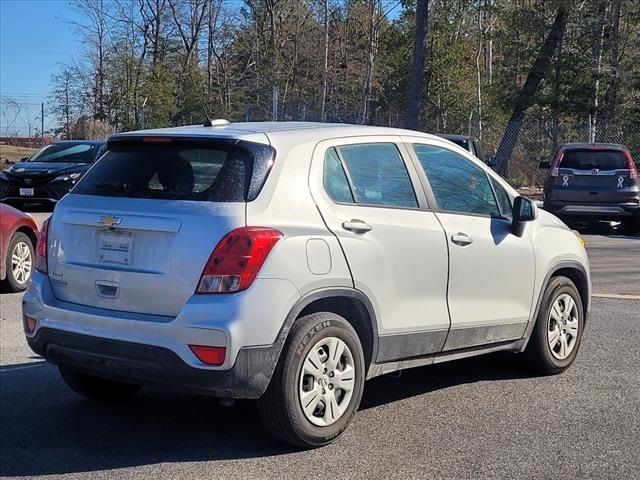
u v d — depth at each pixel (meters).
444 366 6.64
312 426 4.59
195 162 4.68
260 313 4.26
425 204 5.38
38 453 4.69
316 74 48.06
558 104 28.38
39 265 5.01
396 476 4.34
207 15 47.41
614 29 29.09
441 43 32.53
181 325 4.23
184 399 5.73
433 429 5.09
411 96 25.14
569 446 4.80
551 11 29.62
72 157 18.16
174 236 4.38
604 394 5.85
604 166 15.38
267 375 4.33
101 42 43.81
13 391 5.86
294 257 4.42
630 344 7.30
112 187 4.82
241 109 42.09
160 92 38.62
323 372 4.62
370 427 5.11
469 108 32.91
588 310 6.75
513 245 5.90
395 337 5.06
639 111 29.20
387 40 34.31
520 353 6.37
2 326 7.82
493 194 6.04
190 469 4.43
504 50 31.02
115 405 5.59
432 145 5.68
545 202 15.80
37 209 18.39
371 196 5.07
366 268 4.80
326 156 4.90
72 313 4.62
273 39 45.69
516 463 4.54
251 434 4.99
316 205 4.70
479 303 5.65
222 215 4.36
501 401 5.68
